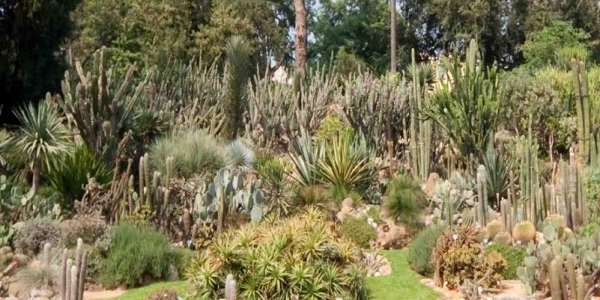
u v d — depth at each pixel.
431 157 13.62
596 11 35.69
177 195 10.37
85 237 8.85
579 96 12.65
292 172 12.60
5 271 8.18
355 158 11.73
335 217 10.45
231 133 15.81
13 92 16.06
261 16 34.16
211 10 30.67
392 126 14.95
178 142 12.48
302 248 7.11
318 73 18.42
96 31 28.83
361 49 40.34
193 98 17.30
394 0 28.81
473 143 12.19
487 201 10.76
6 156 11.42
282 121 16.52
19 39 15.92
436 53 38.78
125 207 9.95
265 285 6.86
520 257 8.34
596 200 10.35
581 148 12.68
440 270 8.09
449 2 35.97
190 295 7.23
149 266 8.50
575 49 23.11
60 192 10.76
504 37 36.81
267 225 7.70
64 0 16.64
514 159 11.98
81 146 11.02
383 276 8.51
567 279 7.25
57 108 13.38
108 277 8.36
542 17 35.75
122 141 11.74
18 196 9.93
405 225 10.18
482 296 7.65
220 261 7.09
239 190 10.14
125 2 31.44
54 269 8.05
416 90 13.35
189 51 29.28
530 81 17.39
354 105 14.89
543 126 16.28
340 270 7.15
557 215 9.33
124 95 12.65
